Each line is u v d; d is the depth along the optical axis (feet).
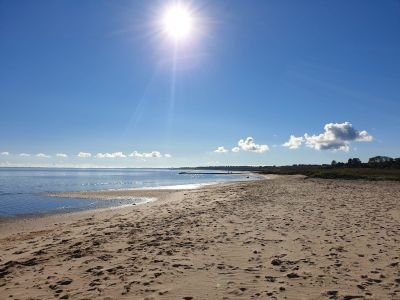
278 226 45.73
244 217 54.85
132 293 22.38
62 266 29.63
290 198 88.43
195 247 34.71
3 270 29.32
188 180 297.12
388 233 40.24
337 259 29.35
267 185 156.46
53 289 23.82
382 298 20.59
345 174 220.64
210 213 61.26
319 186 143.23
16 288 24.36
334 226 45.21
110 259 31.19
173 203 88.74
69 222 63.21
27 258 32.96
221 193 115.85
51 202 104.06
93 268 28.45
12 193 136.26
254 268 27.22
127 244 37.24
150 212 68.80
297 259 29.58
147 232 44.27
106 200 109.91
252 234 40.63
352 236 38.60
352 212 59.26
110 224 54.49
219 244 35.76
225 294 21.79
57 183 229.86
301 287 22.71
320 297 20.92
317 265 27.68
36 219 69.51
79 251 34.73
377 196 93.15
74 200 109.91
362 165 358.02
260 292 21.97
